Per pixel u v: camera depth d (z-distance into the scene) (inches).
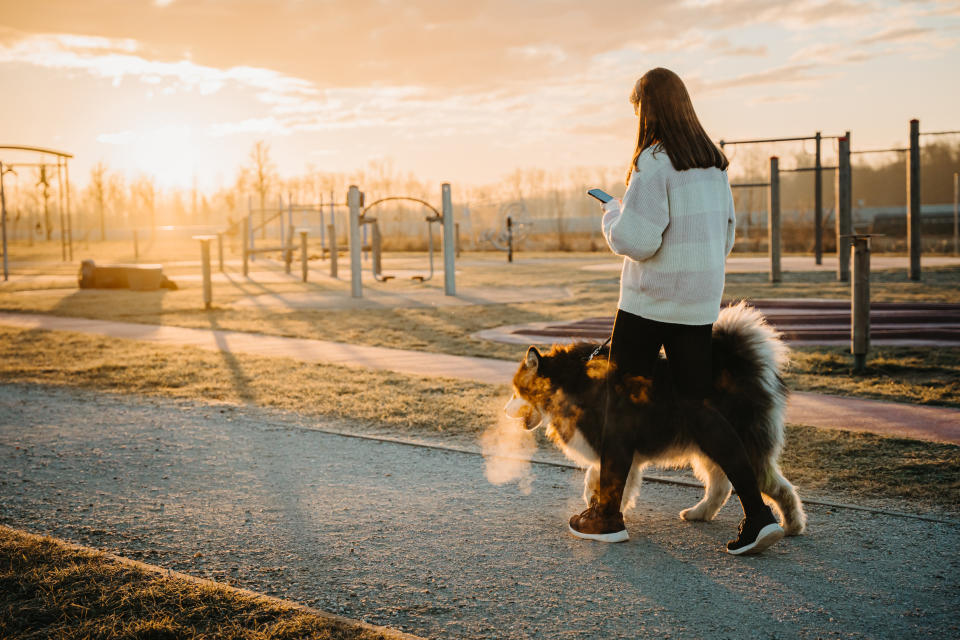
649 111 124.6
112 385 300.7
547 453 201.9
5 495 169.6
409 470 187.8
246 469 189.6
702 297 123.5
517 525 148.6
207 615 107.0
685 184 122.0
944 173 3570.4
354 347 394.9
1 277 1043.9
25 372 327.9
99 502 164.4
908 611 108.7
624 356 129.3
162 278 796.6
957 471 171.2
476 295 669.9
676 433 133.4
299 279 935.7
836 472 174.4
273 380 304.3
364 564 129.5
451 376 309.7
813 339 377.1
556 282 779.4
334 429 229.5
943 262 836.0
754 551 126.9
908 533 139.4
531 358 144.7
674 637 102.0
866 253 289.7
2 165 1008.2
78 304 641.0
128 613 107.6
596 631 104.1
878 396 253.0
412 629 105.7
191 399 273.9
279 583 122.1
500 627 105.7
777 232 660.7
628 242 122.4
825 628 103.9
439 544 138.6
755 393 130.4
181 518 154.0
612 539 136.1
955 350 328.5
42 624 104.8
